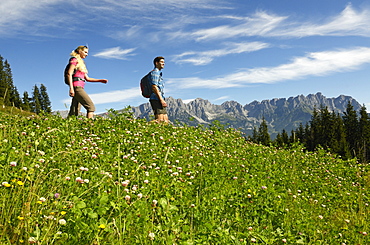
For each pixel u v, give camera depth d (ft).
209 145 40.83
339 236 18.95
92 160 21.33
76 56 40.91
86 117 41.73
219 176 24.70
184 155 30.04
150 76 46.91
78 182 15.89
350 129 394.32
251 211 19.39
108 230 12.38
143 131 37.45
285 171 34.68
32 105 388.37
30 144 23.21
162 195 17.69
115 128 36.32
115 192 15.96
